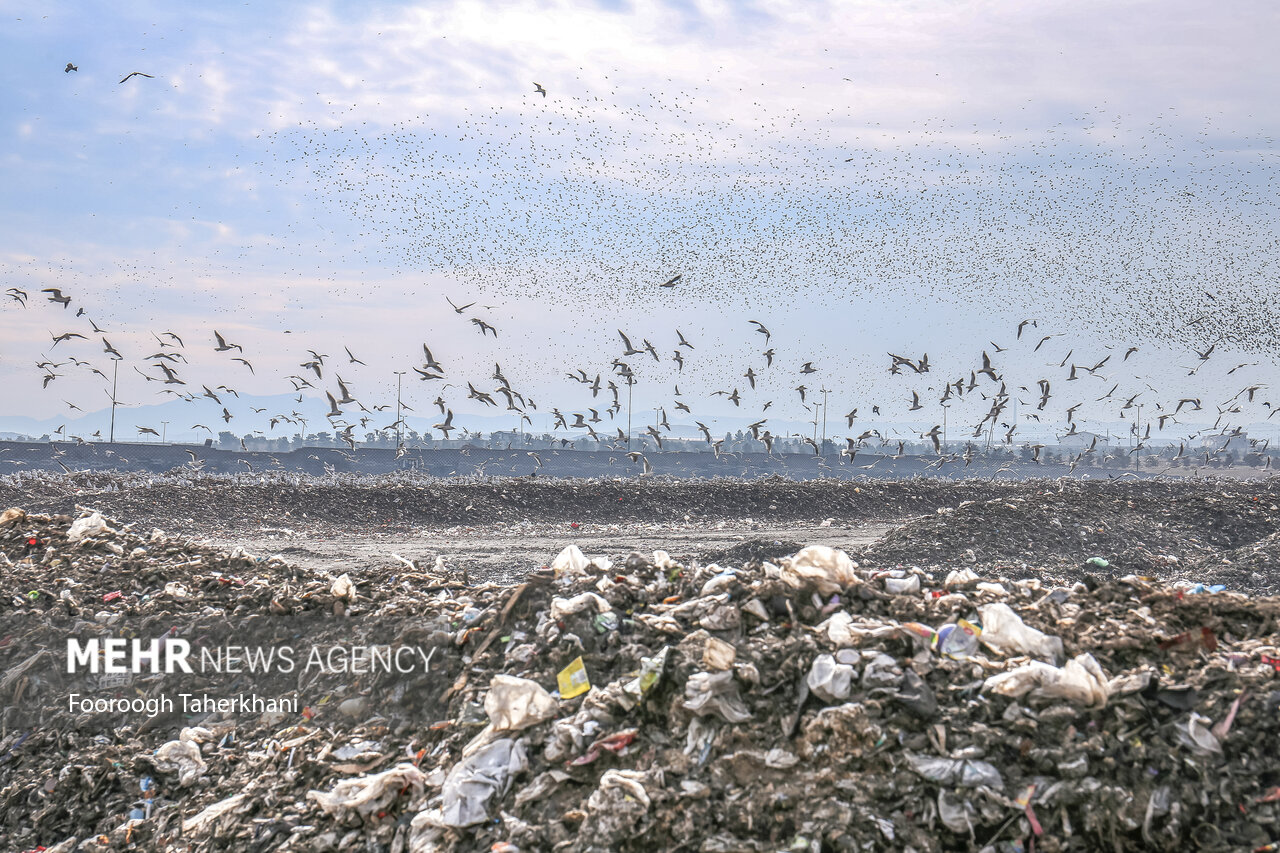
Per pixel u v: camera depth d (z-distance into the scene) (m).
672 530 33.00
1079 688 5.67
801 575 7.28
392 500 33.56
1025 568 20.30
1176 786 5.16
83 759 8.00
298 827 6.43
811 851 5.11
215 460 55.72
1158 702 5.67
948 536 23.30
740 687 6.14
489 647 7.93
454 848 5.71
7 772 8.15
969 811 5.19
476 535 30.39
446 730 7.00
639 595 7.95
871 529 35.31
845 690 5.90
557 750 6.10
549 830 5.57
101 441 56.25
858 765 5.51
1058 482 44.84
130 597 11.12
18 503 30.91
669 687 6.28
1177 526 25.91
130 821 7.32
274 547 25.64
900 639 6.42
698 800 5.48
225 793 7.31
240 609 10.13
